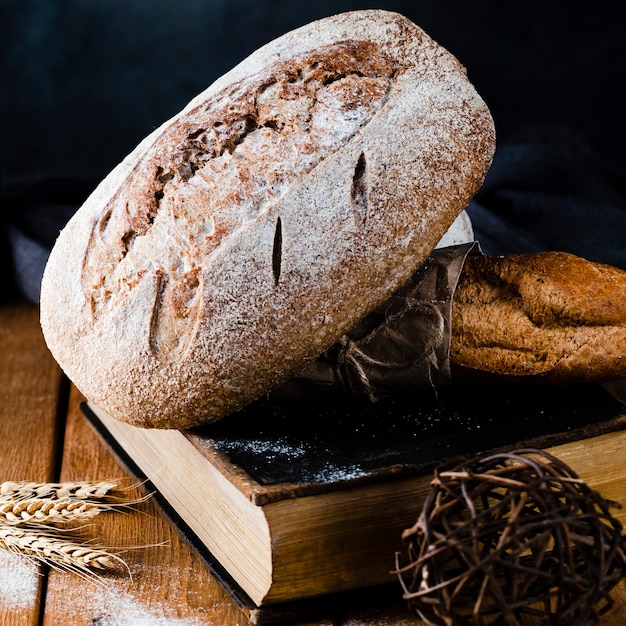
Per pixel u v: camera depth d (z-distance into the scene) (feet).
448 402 3.93
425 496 3.67
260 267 3.71
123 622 3.60
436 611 3.34
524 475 3.39
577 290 3.82
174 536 3.89
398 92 3.83
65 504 3.85
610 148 6.80
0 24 6.56
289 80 3.88
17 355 4.95
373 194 3.73
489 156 3.86
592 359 3.81
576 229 5.13
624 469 3.79
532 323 3.86
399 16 4.00
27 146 6.81
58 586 3.71
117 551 3.82
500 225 5.03
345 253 3.71
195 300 3.74
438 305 3.87
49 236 5.36
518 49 6.67
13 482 4.00
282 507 3.56
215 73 6.77
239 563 3.68
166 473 3.98
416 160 3.77
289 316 3.71
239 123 3.85
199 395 3.74
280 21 6.69
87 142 6.85
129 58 6.71
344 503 3.61
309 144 3.77
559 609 3.34
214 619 3.62
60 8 6.58
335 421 3.86
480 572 3.30
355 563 3.65
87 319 3.84
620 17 6.56
